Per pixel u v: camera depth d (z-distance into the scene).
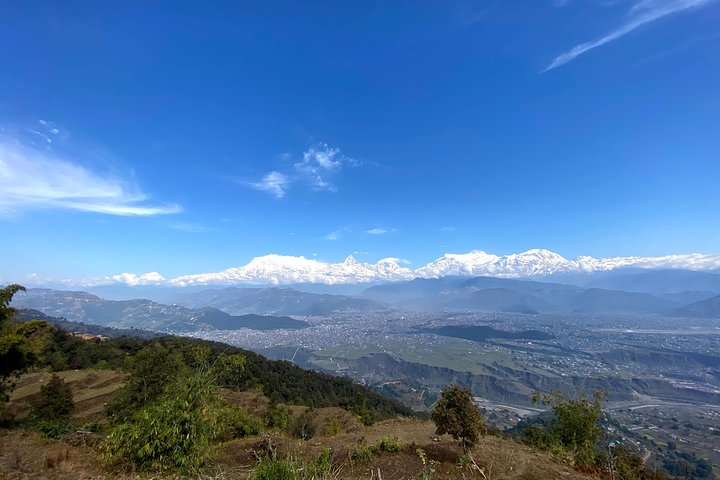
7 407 26.88
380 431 17.97
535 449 14.42
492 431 20.34
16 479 7.61
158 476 7.84
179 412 8.24
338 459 11.26
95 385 34.09
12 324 16.61
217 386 9.61
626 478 12.13
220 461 10.20
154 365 13.92
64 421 16.61
